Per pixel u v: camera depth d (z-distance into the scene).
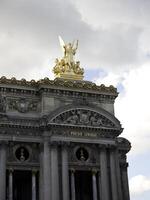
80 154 76.38
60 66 83.31
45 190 71.00
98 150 77.31
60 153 74.25
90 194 78.38
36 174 73.62
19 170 72.75
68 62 83.69
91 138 76.62
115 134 78.56
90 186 78.44
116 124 78.62
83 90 79.31
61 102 77.38
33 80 77.50
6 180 72.88
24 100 76.19
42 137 74.56
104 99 81.06
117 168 77.00
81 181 79.62
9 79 75.62
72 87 78.56
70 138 75.06
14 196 75.81
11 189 70.69
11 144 72.81
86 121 76.75
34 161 73.75
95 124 77.12
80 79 82.88
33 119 75.06
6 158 71.81
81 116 76.75
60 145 74.25
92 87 80.12
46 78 77.12
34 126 74.31
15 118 73.88
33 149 74.44
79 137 75.88
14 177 76.56
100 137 77.31
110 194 75.00
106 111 78.44
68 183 72.44
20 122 73.75
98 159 77.00
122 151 85.88
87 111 77.50
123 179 84.25
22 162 72.69
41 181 72.31
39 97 77.44
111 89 81.69
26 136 73.69
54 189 71.19
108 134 78.06
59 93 77.69
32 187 72.00
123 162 85.25
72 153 75.69
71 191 73.50
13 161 72.50
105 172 75.81
